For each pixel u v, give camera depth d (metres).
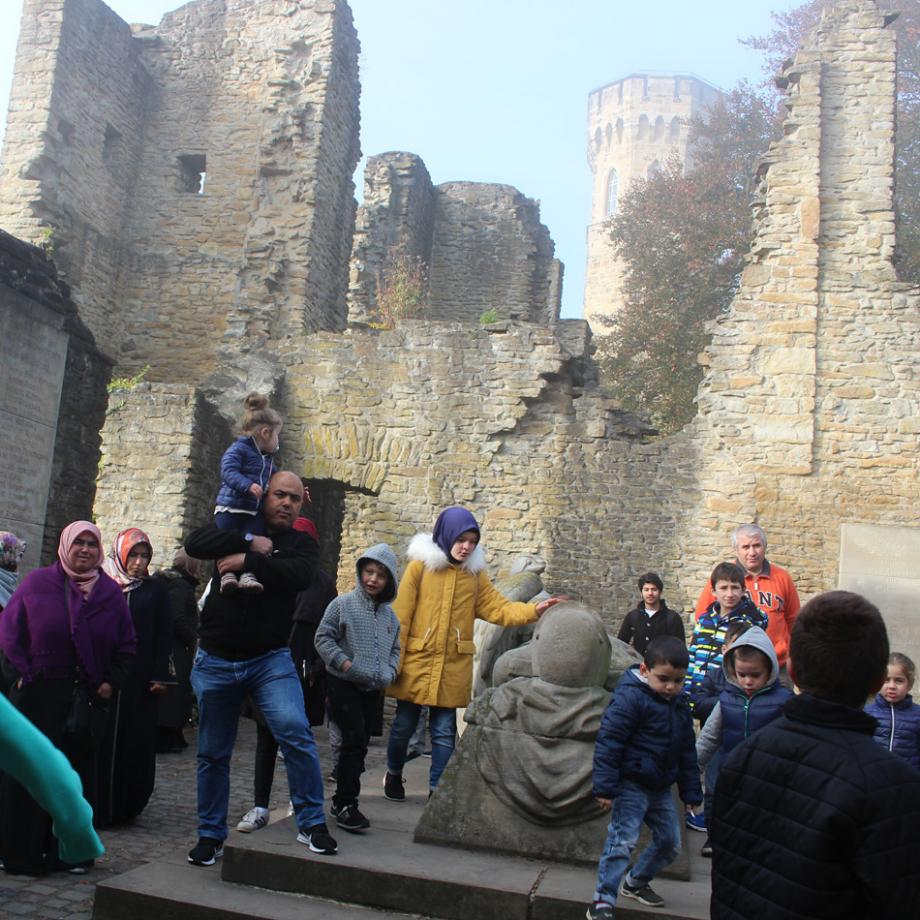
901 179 25.84
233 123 19.94
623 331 26.78
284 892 4.49
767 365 13.94
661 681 4.25
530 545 14.18
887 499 13.41
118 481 13.58
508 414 14.50
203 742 4.94
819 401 13.78
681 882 4.73
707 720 5.61
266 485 5.61
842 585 13.23
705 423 14.05
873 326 13.84
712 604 6.48
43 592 5.38
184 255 19.59
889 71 14.47
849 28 14.66
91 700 5.41
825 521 13.49
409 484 14.62
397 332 15.02
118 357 19.31
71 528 5.52
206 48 20.28
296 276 17.41
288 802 7.30
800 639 2.67
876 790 2.39
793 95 14.55
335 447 14.83
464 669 6.07
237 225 19.58
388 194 22.97
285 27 19.38
